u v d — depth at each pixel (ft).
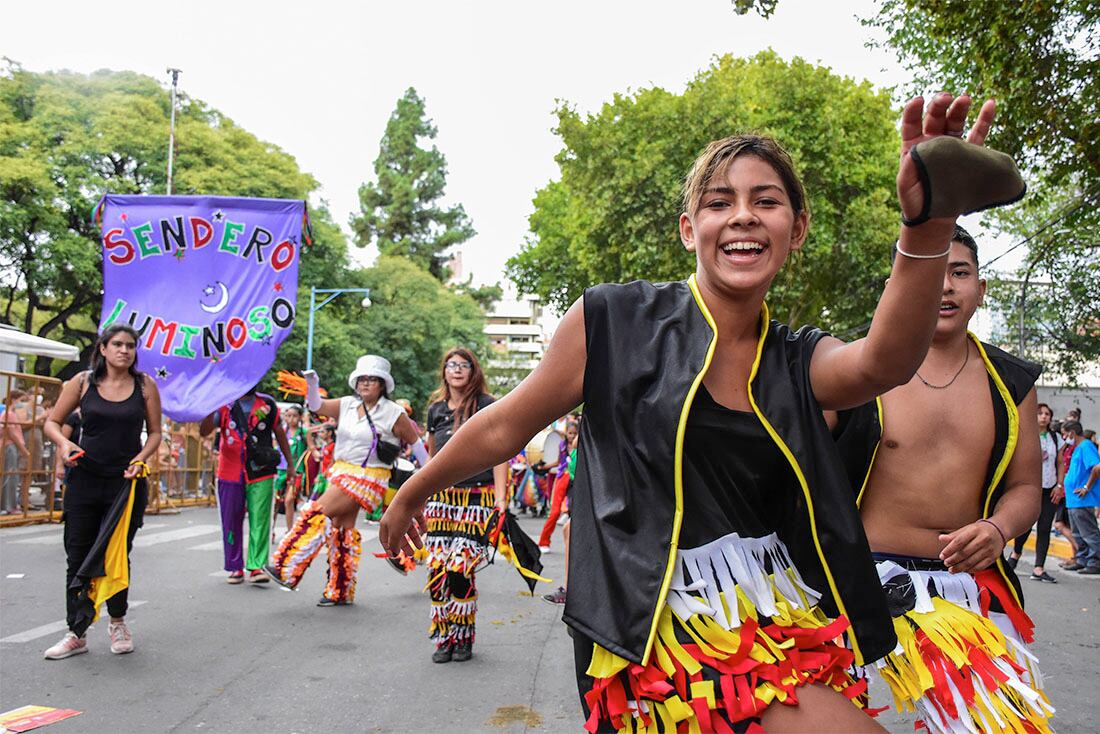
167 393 26.58
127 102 98.07
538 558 18.81
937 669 8.05
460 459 6.44
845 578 5.80
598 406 5.96
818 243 62.54
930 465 9.02
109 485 17.67
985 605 8.82
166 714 14.46
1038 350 56.85
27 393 42.45
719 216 5.91
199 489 59.31
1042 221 49.21
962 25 26.61
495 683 16.80
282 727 14.01
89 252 89.86
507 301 383.24
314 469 41.50
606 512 5.74
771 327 6.22
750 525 5.95
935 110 4.89
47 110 91.76
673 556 5.53
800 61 66.08
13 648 18.24
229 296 27.37
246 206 27.78
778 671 5.48
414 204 220.64
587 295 6.18
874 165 65.31
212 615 22.17
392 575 29.84
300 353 118.11
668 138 64.18
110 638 19.16
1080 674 18.22
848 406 6.04
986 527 8.36
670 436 5.66
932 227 5.03
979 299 9.32
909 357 5.44
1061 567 36.40
